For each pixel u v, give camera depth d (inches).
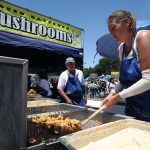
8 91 42.6
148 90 72.4
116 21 71.9
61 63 272.7
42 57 249.3
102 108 70.2
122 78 79.0
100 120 73.9
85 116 80.4
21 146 44.4
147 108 75.7
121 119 67.9
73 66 157.5
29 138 54.8
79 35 239.6
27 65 45.3
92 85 894.4
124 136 57.7
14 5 179.3
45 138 57.4
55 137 58.1
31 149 43.8
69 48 226.4
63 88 158.1
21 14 185.5
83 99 164.6
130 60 74.6
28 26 191.0
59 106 95.3
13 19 179.3
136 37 69.0
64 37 223.8
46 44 204.1
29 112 84.8
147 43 65.5
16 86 43.8
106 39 179.3
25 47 188.9
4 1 172.2
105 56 195.0
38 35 199.2
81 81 161.3
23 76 44.7
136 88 66.1
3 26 171.9
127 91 67.4
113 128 60.4
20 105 44.3
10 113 42.8
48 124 58.7
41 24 201.9
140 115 78.1
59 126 58.1
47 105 93.4
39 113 80.1
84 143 51.8
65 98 152.3
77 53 236.7
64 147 47.8
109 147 51.3
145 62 65.6
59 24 218.1
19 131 44.1
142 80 66.0
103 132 57.2
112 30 73.4
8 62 42.5
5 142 42.1
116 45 177.6
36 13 197.0
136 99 76.2
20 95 44.3
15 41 178.4
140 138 56.5
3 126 41.8
